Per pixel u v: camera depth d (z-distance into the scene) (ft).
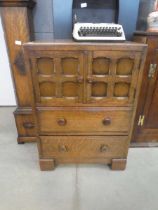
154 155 5.04
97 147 4.19
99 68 3.31
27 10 4.06
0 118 6.72
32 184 4.18
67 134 4.00
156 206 3.76
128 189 4.10
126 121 3.86
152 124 5.09
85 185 4.18
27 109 4.93
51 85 3.47
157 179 4.35
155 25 4.07
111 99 3.61
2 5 3.90
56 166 4.64
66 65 3.27
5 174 4.42
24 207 3.69
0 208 3.67
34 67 3.26
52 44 3.05
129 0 4.33
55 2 4.29
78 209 3.68
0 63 6.70
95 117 3.80
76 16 4.50
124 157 4.35
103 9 4.52
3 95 7.34
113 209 3.69
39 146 4.16
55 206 3.73
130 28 4.59
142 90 4.57
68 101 3.62
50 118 3.79
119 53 3.15
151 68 4.29
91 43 3.08
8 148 5.24
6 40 4.25
